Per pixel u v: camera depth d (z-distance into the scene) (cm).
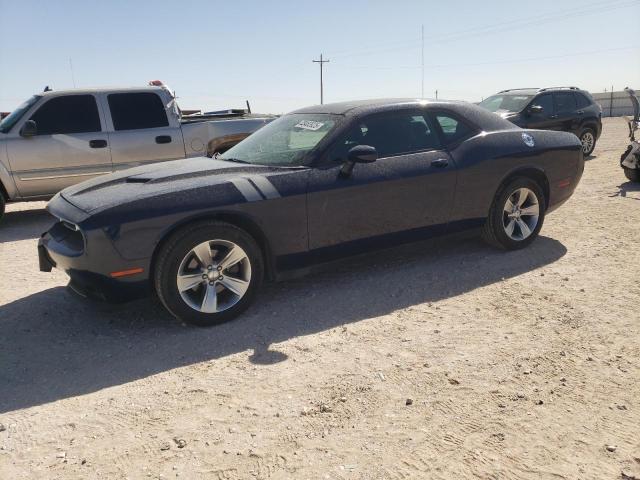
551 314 394
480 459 241
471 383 305
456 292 445
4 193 802
